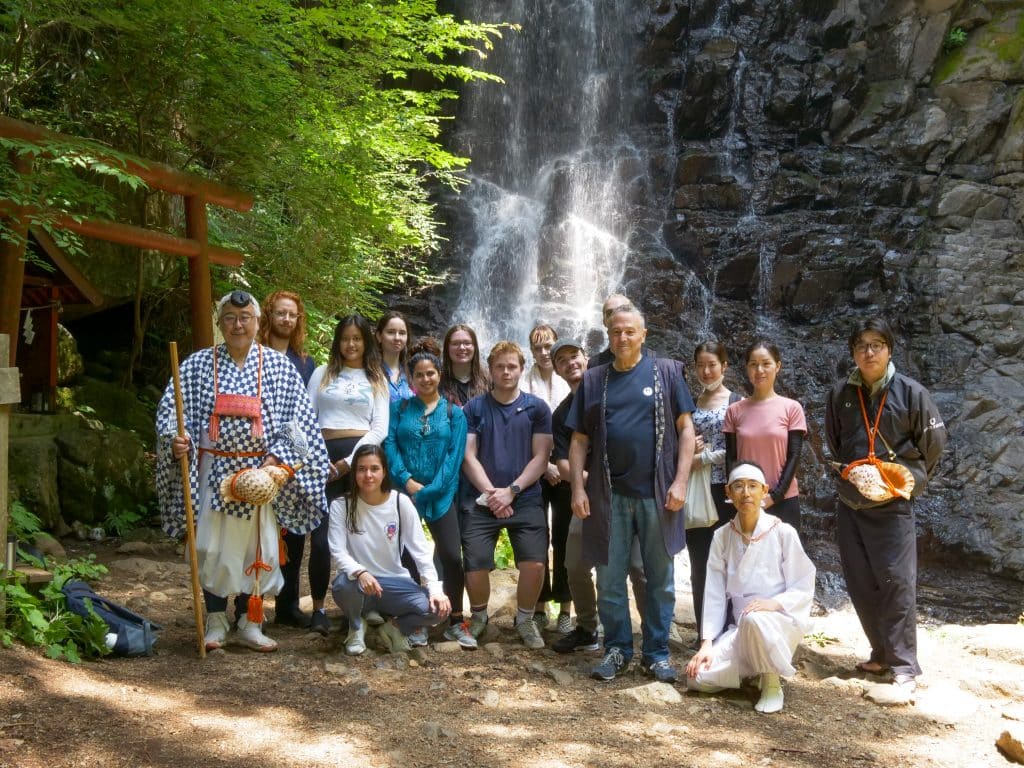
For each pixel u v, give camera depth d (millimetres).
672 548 4215
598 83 17984
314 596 4773
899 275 14805
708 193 16234
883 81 16688
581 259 16188
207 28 6590
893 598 4328
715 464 4812
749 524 4176
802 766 3369
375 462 4414
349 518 4461
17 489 6484
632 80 17859
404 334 5164
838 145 16469
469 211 17016
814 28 17406
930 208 15312
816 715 3943
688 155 16562
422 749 3307
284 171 7930
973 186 14945
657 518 4215
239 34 6727
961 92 15906
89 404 8039
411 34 8547
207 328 6750
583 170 17094
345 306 10227
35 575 4242
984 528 11172
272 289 9430
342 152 8023
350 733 3406
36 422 6969
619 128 17844
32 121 7270
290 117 7562
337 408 4809
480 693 3916
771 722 3826
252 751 3182
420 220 10953
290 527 4383
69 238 5781
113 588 5391
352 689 3889
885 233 15195
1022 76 15742
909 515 4383
